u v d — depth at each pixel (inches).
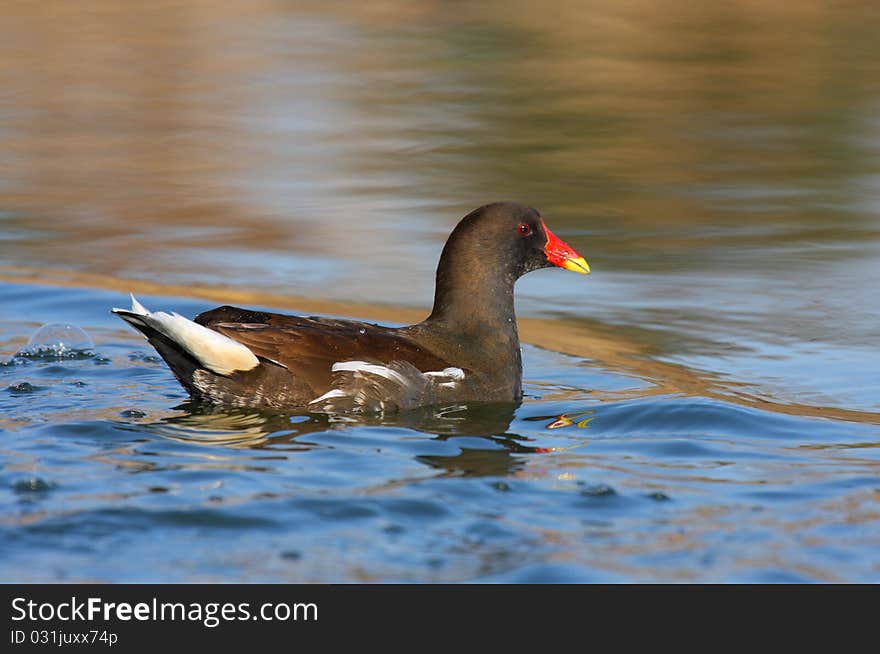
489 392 452.4
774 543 305.6
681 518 323.0
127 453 367.2
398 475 352.8
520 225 469.1
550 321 587.5
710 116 943.0
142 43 1147.9
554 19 1286.9
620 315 597.0
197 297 595.2
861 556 297.6
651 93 1005.2
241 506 319.0
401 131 900.0
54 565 282.7
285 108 954.1
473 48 1160.8
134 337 538.6
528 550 297.4
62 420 406.0
